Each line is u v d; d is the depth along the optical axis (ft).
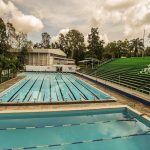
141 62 96.99
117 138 25.72
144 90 49.57
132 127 29.40
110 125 30.25
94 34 183.93
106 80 79.92
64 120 31.76
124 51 191.21
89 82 78.79
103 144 24.03
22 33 152.66
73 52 214.07
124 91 49.03
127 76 73.51
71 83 79.05
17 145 23.11
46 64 155.02
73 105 36.73
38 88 64.54
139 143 24.39
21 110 31.89
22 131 26.99
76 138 25.46
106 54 180.96
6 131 26.86
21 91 58.08
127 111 36.47
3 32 128.26
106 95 49.90
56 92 57.98
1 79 68.90
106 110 35.96
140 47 185.98
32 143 23.73
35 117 32.01
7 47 130.62
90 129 28.40
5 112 30.73
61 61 184.24
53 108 33.96
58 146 23.26
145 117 30.42
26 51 146.30
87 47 188.03
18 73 114.21
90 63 155.63
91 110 34.96
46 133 26.61
